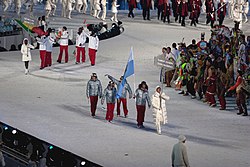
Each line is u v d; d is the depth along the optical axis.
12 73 92.81
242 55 88.69
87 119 72.62
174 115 75.06
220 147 64.88
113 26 120.88
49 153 58.50
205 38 116.25
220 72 81.75
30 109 75.38
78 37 99.00
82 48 99.44
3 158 59.00
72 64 99.12
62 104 78.00
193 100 81.81
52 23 124.12
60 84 87.38
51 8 130.25
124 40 115.25
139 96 69.62
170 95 83.62
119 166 59.00
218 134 68.88
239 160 61.44
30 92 82.88
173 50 87.62
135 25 128.75
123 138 66.56
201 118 74.25
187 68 83.88
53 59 101.94
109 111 71.81
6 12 132.62
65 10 131.88
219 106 79.56
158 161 60.41
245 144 66.06
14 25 113.06
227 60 83.25
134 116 74.38
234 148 64.69
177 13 130.75
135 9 152.00
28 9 134.62
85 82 88.69
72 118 72.69
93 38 97.50
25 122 70.44
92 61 98.25
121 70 95.62
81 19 131.38
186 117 74.44
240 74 75.94
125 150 63.09
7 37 111.00
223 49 89.81
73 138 66.00
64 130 68.38
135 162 60.03
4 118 71.56
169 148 63.97
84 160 57.09
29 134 63.12
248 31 125.31
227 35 98.19
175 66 86.81
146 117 74.12
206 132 69.38
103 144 64.62
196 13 128.50
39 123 70.31
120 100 73.44
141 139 66.44
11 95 81.25
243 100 75.62
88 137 66.50
